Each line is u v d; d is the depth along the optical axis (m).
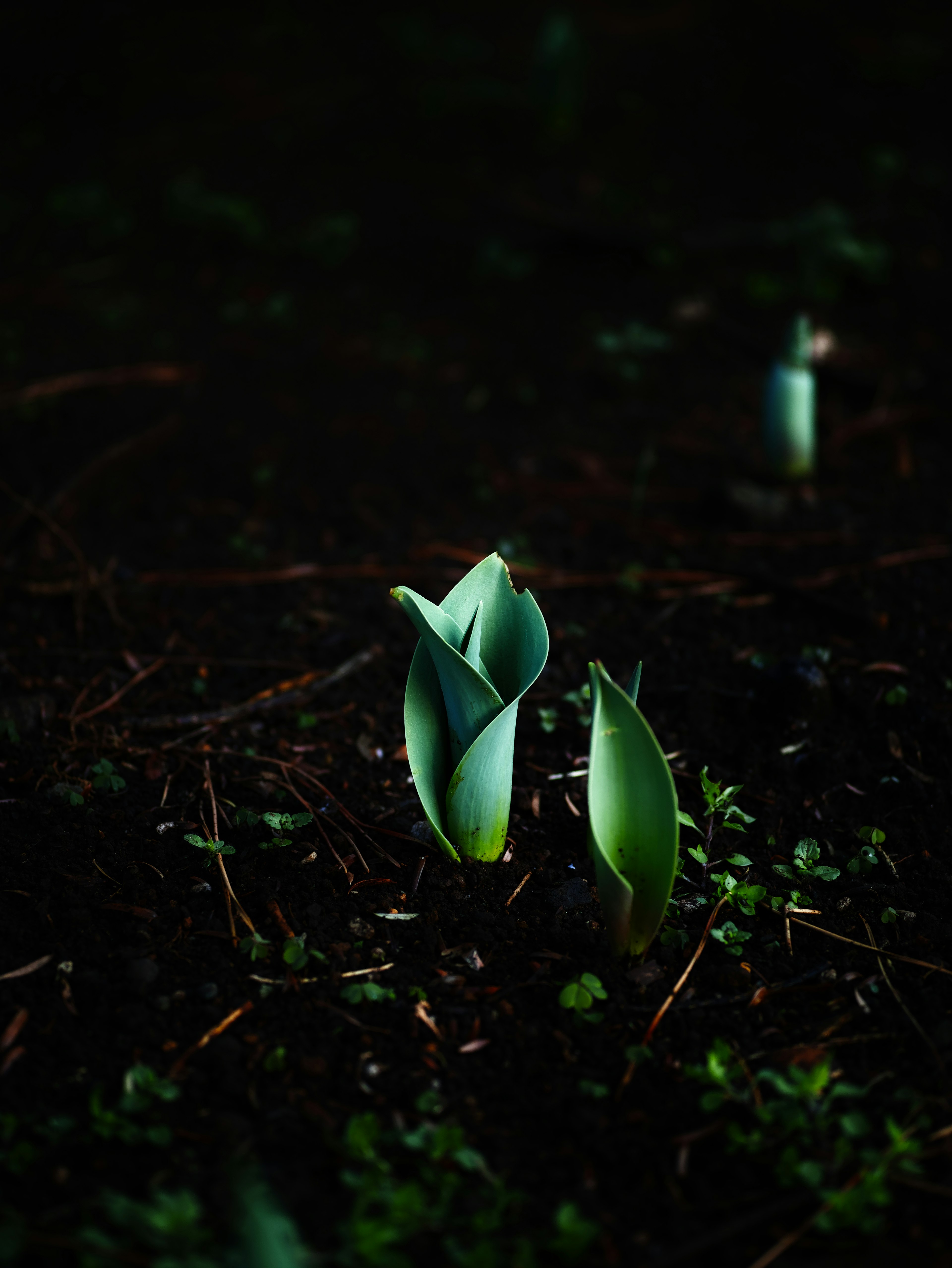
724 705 0.66
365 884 0.57
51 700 0.65
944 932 0.56
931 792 0.62
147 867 0.58
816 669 0.65
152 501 0.81
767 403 0.81
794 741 0.64
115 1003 0.53
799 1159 0.49
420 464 0.85
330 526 0.79
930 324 0.99
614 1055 0.52
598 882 0.53
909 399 0.89
